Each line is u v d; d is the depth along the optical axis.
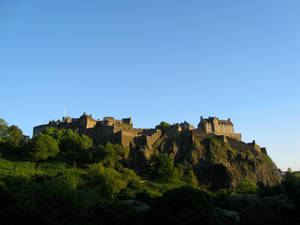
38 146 151.62
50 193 68.56
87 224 69.25
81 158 157.50
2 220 57.09
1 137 171.75
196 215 65.50
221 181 170.00
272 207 98.88
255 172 179.12
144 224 71.31
